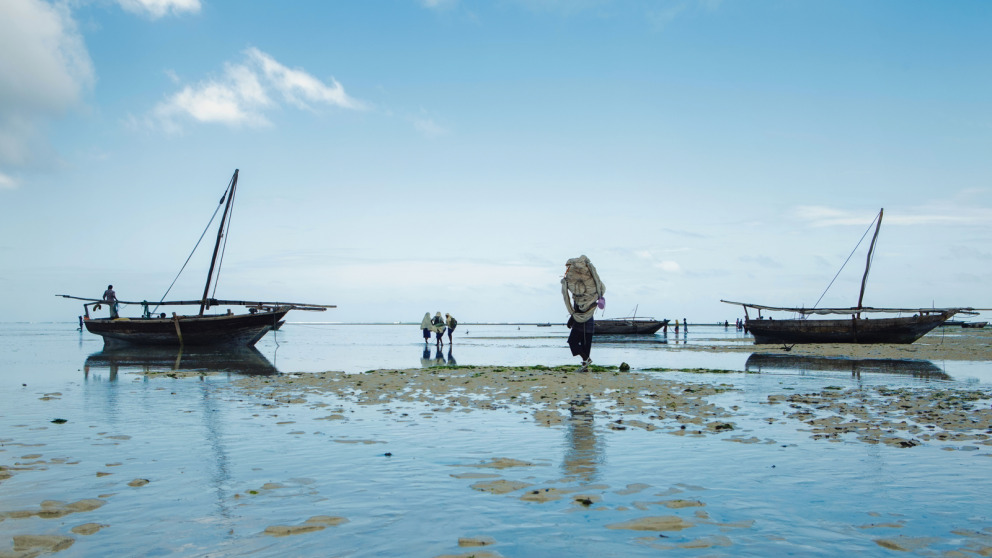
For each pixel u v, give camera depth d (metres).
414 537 3.67
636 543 3.54
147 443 6.68
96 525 3.90
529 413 8.96
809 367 19.59
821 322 37.28
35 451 6.25
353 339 61.72
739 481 4.99
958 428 7.59
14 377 15.36
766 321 38.84
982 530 3.79
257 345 42.28
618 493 4.64
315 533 3.75
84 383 13.82
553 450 6.23
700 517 4.05
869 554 3.38
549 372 16.39
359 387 12.84
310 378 15.00
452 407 9.68
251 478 5.14
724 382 13.77
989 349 30.94
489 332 95.69
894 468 5.44
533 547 3.48
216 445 6.56
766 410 9.24
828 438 6.89
